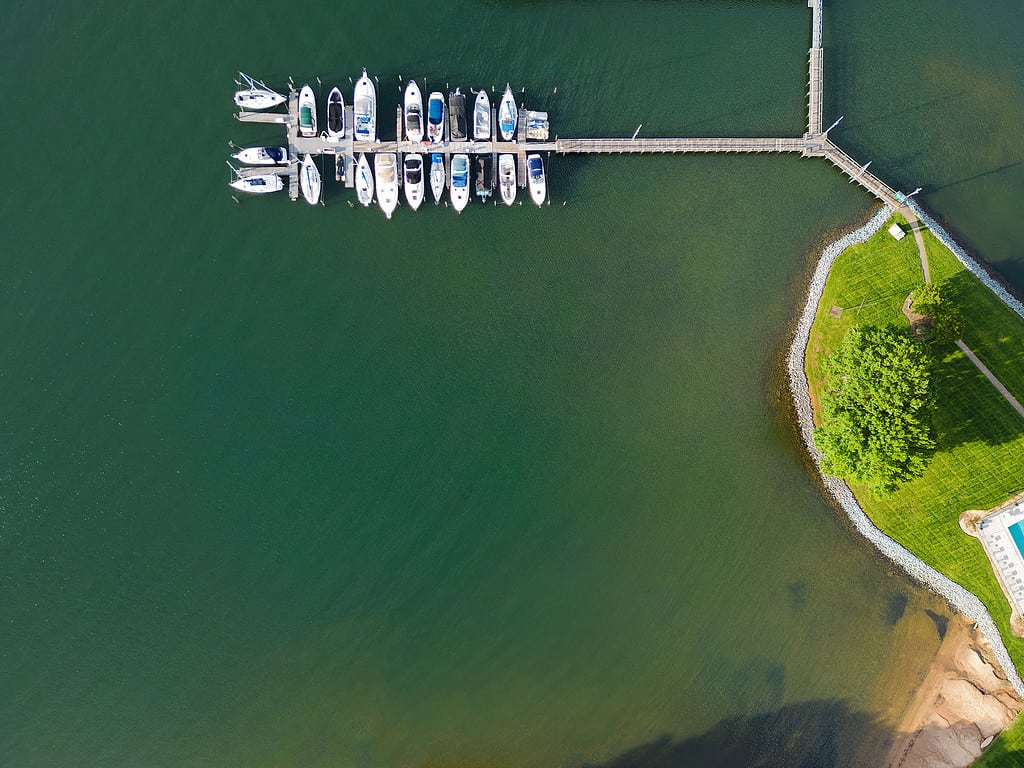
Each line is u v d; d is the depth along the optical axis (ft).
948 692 141.28
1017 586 138.92
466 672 142.51
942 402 140.15
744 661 143.84
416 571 142.92
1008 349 140.15
